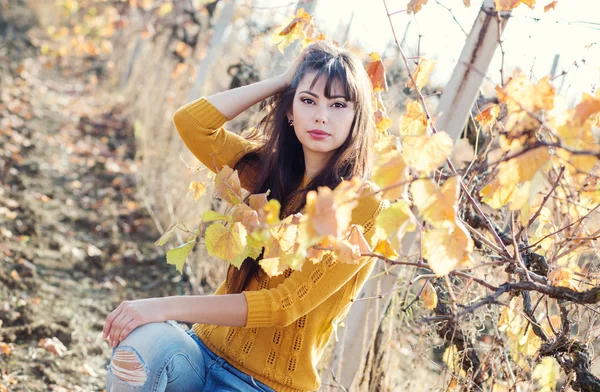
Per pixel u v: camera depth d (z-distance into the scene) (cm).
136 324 177
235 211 164
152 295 421
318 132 188
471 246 137
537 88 136
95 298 403
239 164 215
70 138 752
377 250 169
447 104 235
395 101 289
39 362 311
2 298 360
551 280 184
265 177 203
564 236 202
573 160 133
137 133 700
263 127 222
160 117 664
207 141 212
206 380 191
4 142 641
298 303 179
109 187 611
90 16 1241
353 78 188
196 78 631
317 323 191
